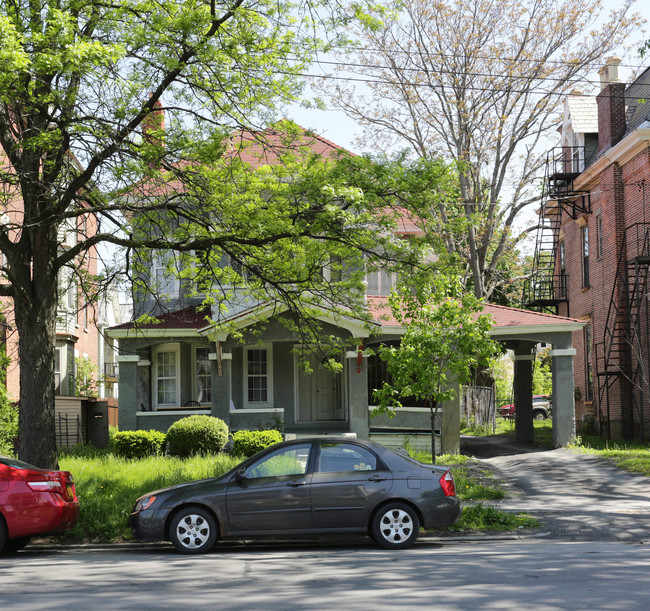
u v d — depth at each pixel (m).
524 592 7.33
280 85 13.73
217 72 13.08
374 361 25.55
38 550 12.16
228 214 14.29
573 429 23.94
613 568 8.71
